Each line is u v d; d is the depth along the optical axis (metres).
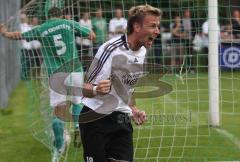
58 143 21.05
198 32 45.84
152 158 21.44
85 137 13.58
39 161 21.56
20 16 28.47
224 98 34.06
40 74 23.48
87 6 37.59
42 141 23.39
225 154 22.08
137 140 23.64
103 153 13.45
